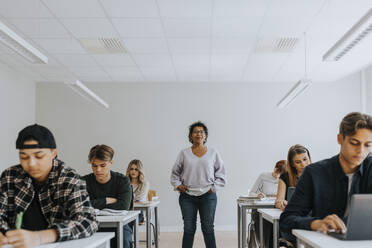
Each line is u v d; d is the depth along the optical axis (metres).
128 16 4.42
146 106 7.72
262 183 5.05
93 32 4.93
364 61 6.30
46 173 1.89
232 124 7.66
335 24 4.67
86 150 7.65
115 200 3.29
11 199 1.91
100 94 7.75
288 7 4.19
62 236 1.69
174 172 4.38
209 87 7.73
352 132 1.69
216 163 4.34
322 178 1.95
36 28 4.77
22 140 1.76
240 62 6.32
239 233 4.86
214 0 4.02
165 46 5.50
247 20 4.55
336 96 7.61
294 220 1.89
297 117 7.63
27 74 7.14
